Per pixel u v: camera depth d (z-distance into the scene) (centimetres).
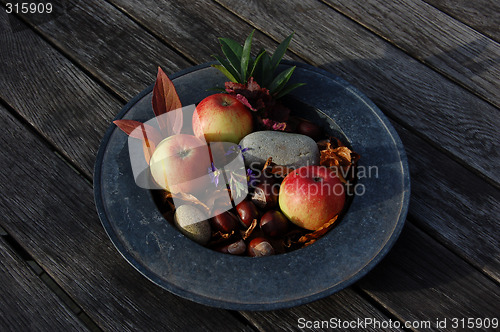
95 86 79
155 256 62
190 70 74
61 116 77
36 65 81
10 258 67
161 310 64
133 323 63
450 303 63
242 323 63
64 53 83
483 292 64
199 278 60
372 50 82
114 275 66
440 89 78
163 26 85
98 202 64
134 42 83
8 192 71
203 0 87
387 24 84
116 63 81
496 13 85
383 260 66
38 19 86
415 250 66
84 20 86
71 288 65
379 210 63
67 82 80
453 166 72
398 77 79
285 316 63
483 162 72
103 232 68
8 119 76
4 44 83
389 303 63
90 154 74
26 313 64
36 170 72
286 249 67
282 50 71
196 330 63
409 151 73
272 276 60
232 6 87
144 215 64
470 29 83
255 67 70
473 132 75
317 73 72
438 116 76
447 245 67
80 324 64
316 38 83
